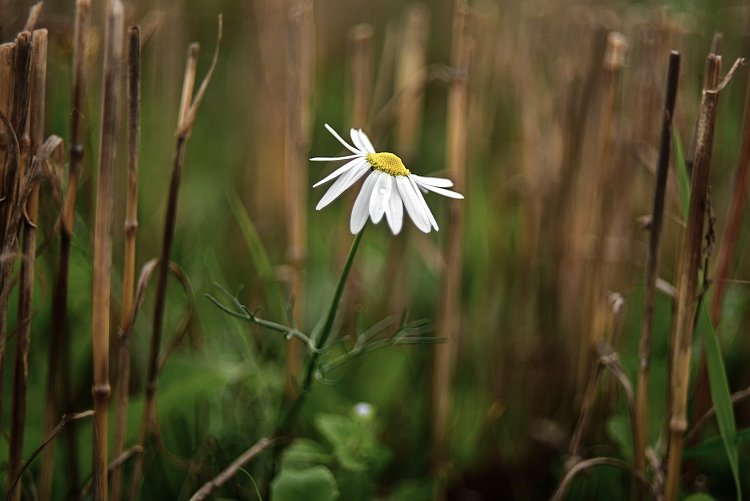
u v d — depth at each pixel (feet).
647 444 1.79
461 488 1.96
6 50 1.53
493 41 2.17
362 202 1.52
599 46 1.90
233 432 1.86
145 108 2.17
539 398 2.00
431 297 2.17
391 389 1.94
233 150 2.55
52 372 1.66
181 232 2.05
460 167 1.86
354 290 2.02
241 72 2.57
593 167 1.94
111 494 1.67
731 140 2.11
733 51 2.20
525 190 2.07
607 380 1.89
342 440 1.76
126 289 1.62
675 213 2.01
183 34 2.29
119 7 1.54
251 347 1.91
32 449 1.74
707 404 1.79
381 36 3.31
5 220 1.55
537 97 2.14
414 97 2.00
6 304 1.57
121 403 1.65
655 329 1.95
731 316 1.97
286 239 2.16
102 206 1.56
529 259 2.02
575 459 1.81
